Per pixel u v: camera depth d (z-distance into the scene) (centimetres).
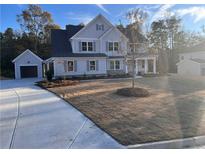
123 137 529
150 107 852
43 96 1202
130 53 1443
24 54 2984
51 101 1040
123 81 1988
